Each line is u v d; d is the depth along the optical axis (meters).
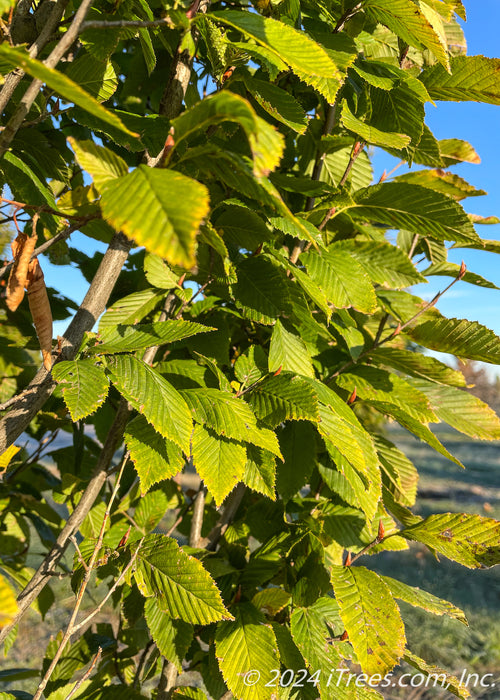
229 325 1.76
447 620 4.61
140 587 1.21
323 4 1.42
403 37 1.39
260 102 1.09
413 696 3.35
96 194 1.25
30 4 1.15
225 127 1.13
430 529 1.41
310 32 1.32
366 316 1.79
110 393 1.77
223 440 1.12
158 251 0.58
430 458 13.22
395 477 1.63
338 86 1.07
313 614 1.41
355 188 1.75
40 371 1.01
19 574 1.91
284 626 1.42
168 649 1.29
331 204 1.45
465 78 1.47
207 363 1.35
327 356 1.67
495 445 15.91
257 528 1.62
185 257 0.58
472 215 1.74
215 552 1.61
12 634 1.67
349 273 1.37
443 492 9.55
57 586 4.32
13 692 1.60
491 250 1.67
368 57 1.65
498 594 5.19
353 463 1.13
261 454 1.25
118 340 1.12
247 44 1.06
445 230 1.44
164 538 1.28
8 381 1.75
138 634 1.79
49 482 2.21
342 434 1.19
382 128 1.52
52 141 1.73
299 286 1.41
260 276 1.34
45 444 1.95
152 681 3.06
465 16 1.62
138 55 1.89
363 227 1.62
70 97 0.68
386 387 1.50
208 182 1.28
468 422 1.52
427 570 5.90
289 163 1.75
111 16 1.16
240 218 1.28
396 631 1.21
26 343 1.69
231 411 1.08
